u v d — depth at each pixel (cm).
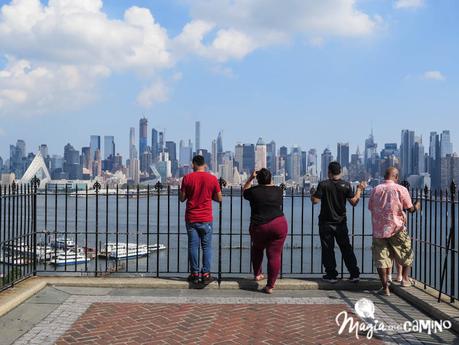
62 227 4194
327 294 702
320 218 742
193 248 723
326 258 736
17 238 698
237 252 2948
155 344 478
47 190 896
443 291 686
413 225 790
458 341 500
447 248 619
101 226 4453
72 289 709
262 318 573
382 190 687
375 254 700
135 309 606
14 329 521
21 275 727
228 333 515
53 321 552
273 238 696
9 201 679
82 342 481
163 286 726
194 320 561
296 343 488
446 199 643
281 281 739
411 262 699
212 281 739
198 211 718
